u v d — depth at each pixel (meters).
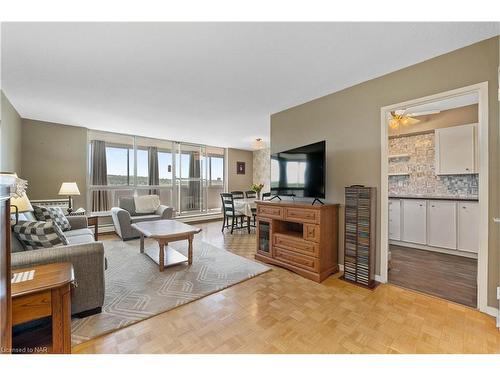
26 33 1.74
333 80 2.61
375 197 2.52
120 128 4.89
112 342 1.53
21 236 1.78
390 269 2.89
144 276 2.64
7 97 3.09
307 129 3.27
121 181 5.44
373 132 2.57
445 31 1.75
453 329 1.67
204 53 2.04
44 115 3.93
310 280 2.57
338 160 2.90
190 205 6.79
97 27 1.68
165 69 2.34
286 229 3.18
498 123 1.82
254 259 3.29
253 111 3.71
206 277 2.61
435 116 3.92
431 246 3.67
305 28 1.70
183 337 1.59
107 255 3.41
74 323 1.72
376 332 1.65
